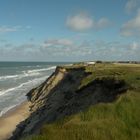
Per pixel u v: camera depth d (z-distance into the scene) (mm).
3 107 73688
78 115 21766
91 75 52844
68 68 85750
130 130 19453
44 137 18594
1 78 164625
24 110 69250
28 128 49250
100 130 18828
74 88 56406
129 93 25969
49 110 54281
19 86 122938
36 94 83625
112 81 38344
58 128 19672
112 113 21438
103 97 36125
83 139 18078
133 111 21797
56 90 72312
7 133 50812
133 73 44500
